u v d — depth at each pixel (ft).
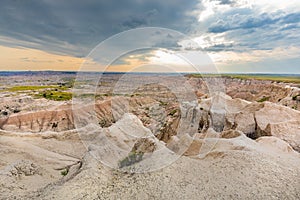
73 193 23.68
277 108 63.72
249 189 24.45
